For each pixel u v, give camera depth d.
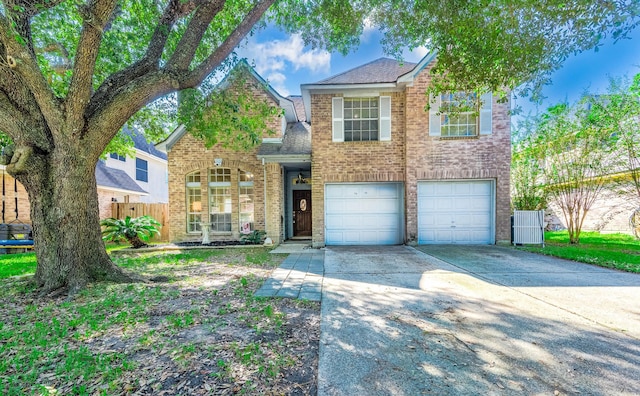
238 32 5.60
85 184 4.91
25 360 2.54
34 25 5.94
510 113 7.37
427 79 9.49
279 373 2.33
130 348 2.74
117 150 11.41
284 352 2.66
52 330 3.15
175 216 11.03
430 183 9.72
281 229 11.12
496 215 9.48
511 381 2.23
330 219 10.05
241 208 11.11
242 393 2.07
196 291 4.60
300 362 2.50
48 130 4.80
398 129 9.77
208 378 2.25
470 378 2.27
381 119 9.75
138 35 6.76
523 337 2.96
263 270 6.19
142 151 19.55
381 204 10.02
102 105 4.92
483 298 4.20
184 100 7.38
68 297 4.30
